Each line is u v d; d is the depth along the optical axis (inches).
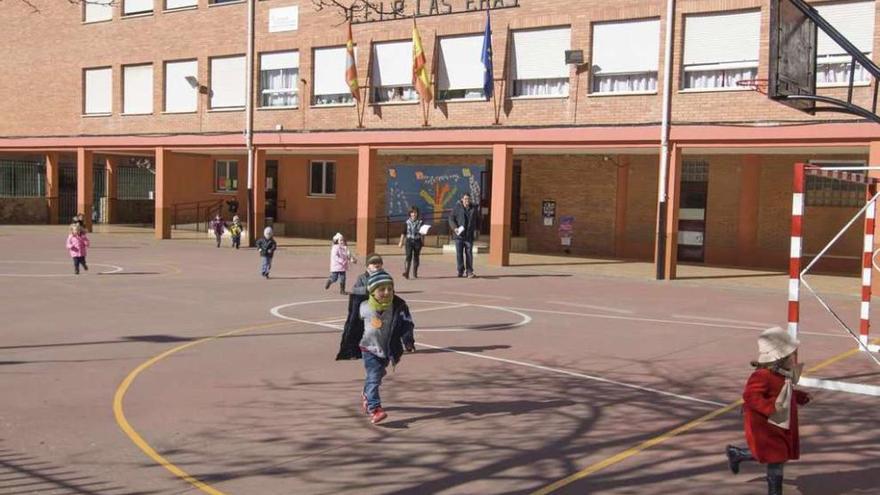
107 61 1320.1
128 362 393.1
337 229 1331.2
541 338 478.9
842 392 358.3
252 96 1139.3
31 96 1414.9
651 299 670.5
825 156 970.1
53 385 345.7
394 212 1274.6
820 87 764.6
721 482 243.4
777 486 222.5
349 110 1085.1
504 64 957.8
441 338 475.2
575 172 1129.4
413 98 1041.5
